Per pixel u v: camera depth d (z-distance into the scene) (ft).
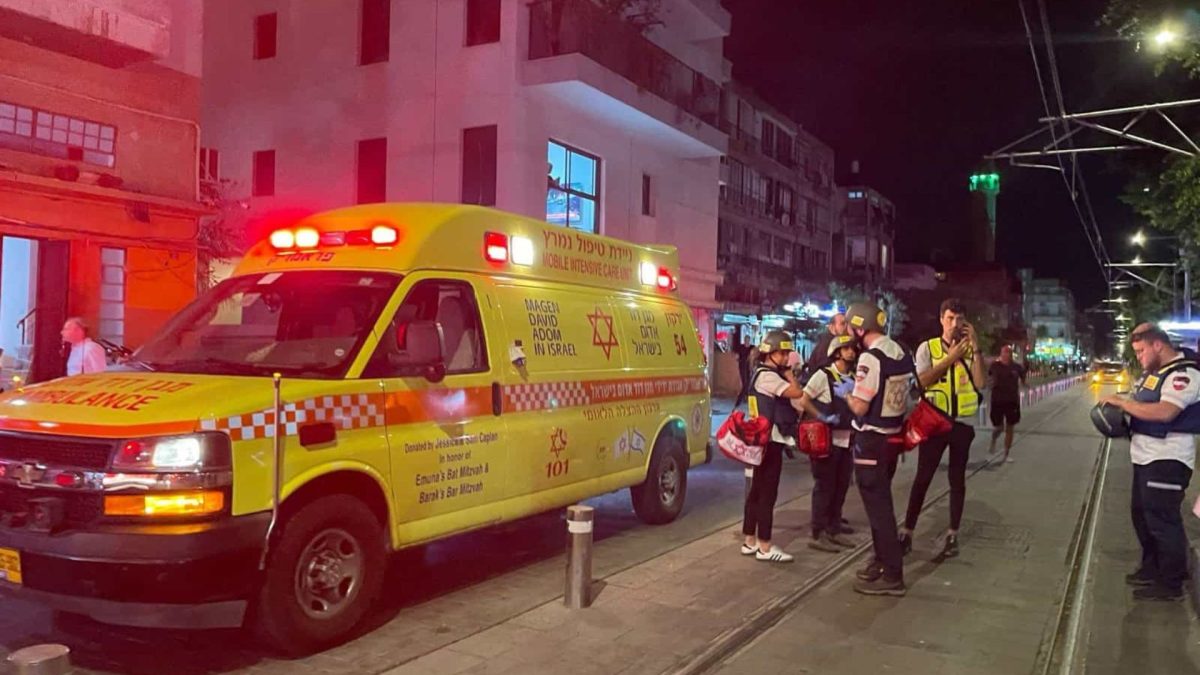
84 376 16.93
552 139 55.93
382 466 17.01
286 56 60.29
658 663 15.98
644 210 68.33
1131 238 87.81
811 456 22.79
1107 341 453.99
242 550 14.47
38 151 33.65
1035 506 32.30
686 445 29.04
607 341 25.07
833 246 156.35
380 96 56.54
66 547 13.82
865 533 27.53
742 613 19.04
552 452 21.85
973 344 24.26
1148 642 17.79
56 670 10.69
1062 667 16.44
